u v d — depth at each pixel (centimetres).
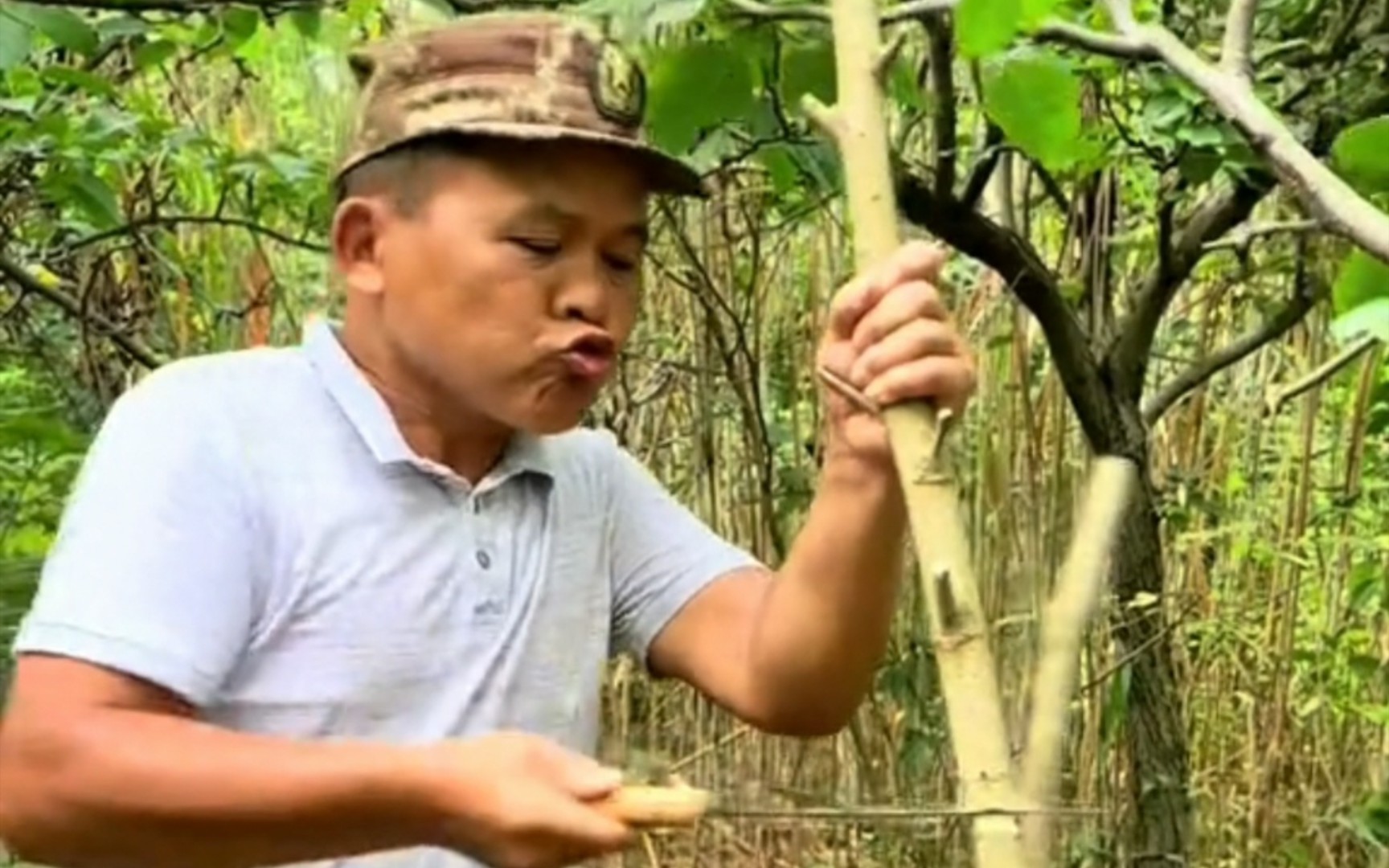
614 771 104
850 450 135
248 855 111
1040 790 77
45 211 394
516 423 127
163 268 457
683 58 190
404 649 130
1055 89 175
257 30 268
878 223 98
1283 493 408
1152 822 309
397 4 172
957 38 131
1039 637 83
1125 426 288
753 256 394
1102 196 314
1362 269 120
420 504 132
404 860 130
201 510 125
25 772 117
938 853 374
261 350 138
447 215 125
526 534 138
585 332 125
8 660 229
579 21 127
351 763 106
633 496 152
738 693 144
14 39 205
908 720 375
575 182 124
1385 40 234
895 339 105
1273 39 254
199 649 122
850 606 137
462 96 124
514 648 135
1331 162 166
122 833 113
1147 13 252
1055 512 351
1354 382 386
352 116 132
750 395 384
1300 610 409
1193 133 236
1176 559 401
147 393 130
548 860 102
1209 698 397
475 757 104
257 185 395
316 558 128
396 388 132
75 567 122
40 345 426
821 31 194
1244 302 381
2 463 344
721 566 151
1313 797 392
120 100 368
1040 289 274
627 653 162
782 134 216
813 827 396
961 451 352
